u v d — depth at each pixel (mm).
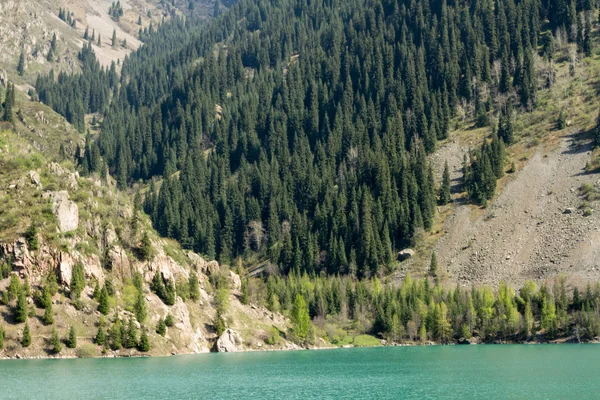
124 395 130375
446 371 169500
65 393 129500
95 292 182500
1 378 141125
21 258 175250
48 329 169000
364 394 136750
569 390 138375
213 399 130250
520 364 180500
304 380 154875
